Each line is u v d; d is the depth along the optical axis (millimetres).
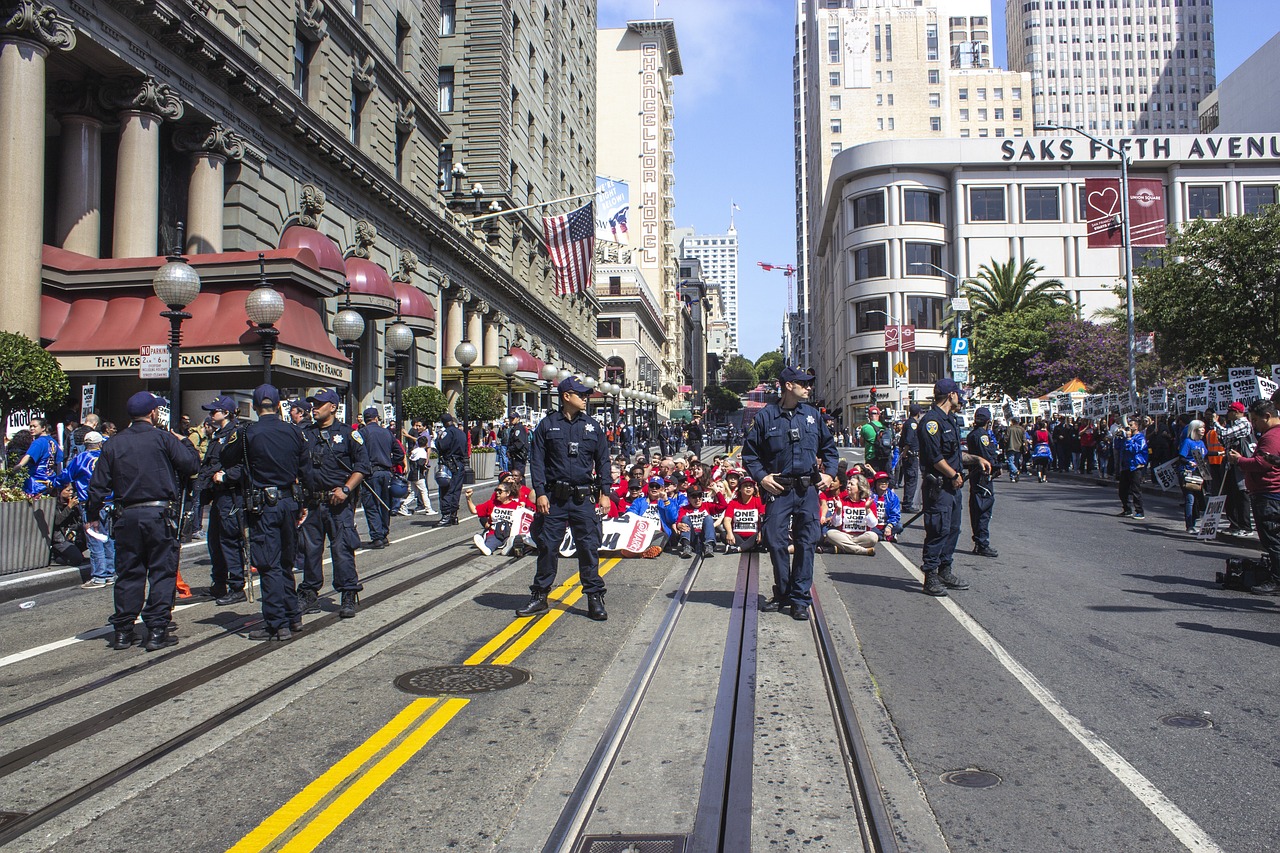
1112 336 44188
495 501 12031
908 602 8680
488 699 5652
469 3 41750
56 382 13070
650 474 12969
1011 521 15938
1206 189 67312
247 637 7219
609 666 6340
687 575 10242
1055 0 152750
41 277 15867
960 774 4453
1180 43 151750
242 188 20859
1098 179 27891
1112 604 8570
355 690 5863
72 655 6879
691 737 4930
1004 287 55406
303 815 4059
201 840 3840
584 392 7953
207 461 8977
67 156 17703
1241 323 26547
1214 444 13977
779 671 6164
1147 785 4309
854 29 96938
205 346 16188
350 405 25391
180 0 17766
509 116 43312
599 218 46875
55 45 15430
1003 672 6234
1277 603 8609
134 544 7004
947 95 96375
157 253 19031
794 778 4367
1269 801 4121
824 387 99938
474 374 35875
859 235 69375
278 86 21562
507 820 3975
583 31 64250
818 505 7996
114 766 4617
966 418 38000
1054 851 3658
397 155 31766
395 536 14242
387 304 24734
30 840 3846
